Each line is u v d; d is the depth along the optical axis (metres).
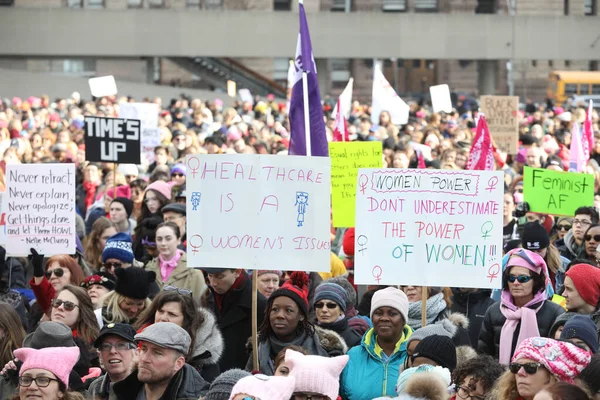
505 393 13.77
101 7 128.50
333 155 26.80
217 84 132.12
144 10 124.62
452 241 17.98
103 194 34.97
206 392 14.69
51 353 14.56
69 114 67.81
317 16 127.25
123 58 127.38
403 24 128.50
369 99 141.25
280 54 127.06
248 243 17.77
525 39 130.00
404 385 14.62
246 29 126.38
